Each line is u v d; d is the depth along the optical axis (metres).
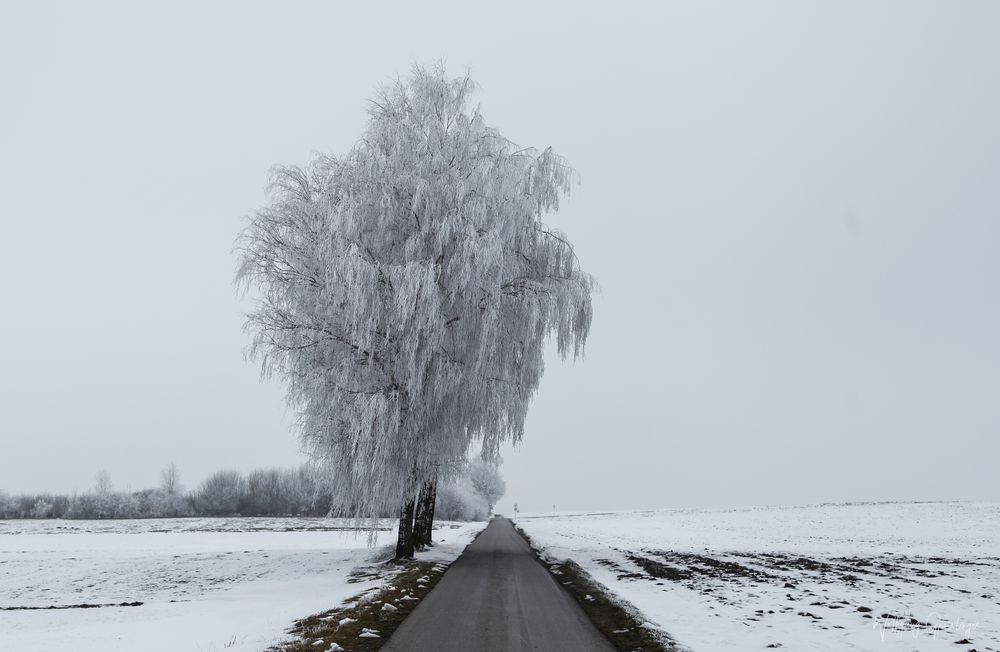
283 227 20.34
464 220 19.84
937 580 20.19
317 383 18.39
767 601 14.54
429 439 19.77
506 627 10.61
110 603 17.42
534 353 22.17
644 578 18.84
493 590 15.06
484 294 20.09
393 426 18.12
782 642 9.94
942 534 53.44
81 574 24.89
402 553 21.44
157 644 10.17
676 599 14.51
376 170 19.78
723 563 25.20
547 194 23.20
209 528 61.31
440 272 19.56
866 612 13.17
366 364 19.17
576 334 22.14
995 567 25.59
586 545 33.97
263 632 10.23
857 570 23.30
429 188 19.89
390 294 19.06
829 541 45.22
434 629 10.32
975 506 86.25
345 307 19.03
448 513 92.38
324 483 20.31
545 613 12.04
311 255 19.73
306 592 16.39
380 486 18.55
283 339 19.30
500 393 19.94
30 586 22.61
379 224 19.72
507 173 21.19
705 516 94.38
